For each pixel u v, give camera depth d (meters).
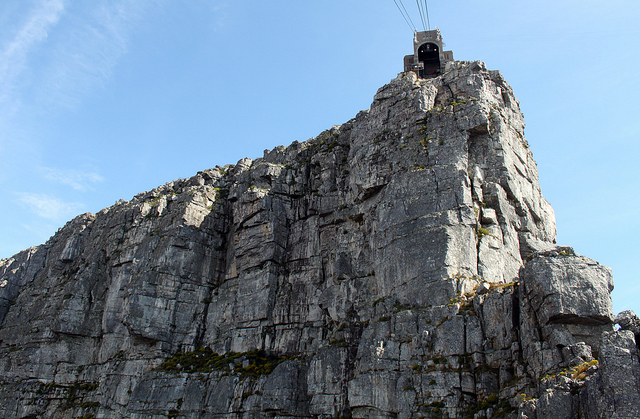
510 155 50.88
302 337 55.03
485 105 51.88
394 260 46.06
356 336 48.12
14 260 94.50
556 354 33.19
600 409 27.55
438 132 51.03
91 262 78.00
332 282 55.56
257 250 62.28
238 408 51.69
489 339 38.09
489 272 43.78
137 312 63.59
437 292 42.22
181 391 56.09
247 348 57.56
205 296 66.81
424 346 40.28
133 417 56.91
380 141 54.81
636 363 27.80
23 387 70.69
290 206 64.62
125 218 78.88
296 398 49.50
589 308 33.66
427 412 37.56
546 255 36.44
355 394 41.66
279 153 72.94
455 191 45.97
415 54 67.38
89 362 71.19
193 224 69.62
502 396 35.47
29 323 79.62
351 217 56.34
